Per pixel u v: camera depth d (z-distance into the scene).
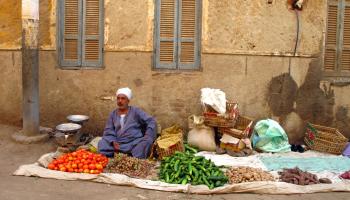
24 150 6.46
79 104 7.27
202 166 5.54
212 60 7.12
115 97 7.23
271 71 7.18
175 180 5.37
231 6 7.03
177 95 7.19
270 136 6.75
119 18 7.06
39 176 5.43
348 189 5.29
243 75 7.16
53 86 7.26
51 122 7.33
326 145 6.77
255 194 5.16
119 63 7.16
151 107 7.20
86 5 7.18
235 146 6.55
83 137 7.05
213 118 6.63
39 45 7.16
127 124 6.32
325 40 7.36
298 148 6.95
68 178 5.40
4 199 4.74
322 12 7.15
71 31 7.24
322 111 7.34
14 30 7.23
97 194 5.00
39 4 7.08
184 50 7.22
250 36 7.10
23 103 6.75
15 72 7.30
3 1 7.19
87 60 7.27
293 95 7.25
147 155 6.25
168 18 7.17
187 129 7.23
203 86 7.16
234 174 5.53
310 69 7.25
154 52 7.20
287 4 7.09
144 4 7.04
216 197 5.04
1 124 7.39
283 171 5.73
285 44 7.15
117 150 6.21
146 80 7.16
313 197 5.10
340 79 7.38
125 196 4.97
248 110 7.23
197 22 7.18
